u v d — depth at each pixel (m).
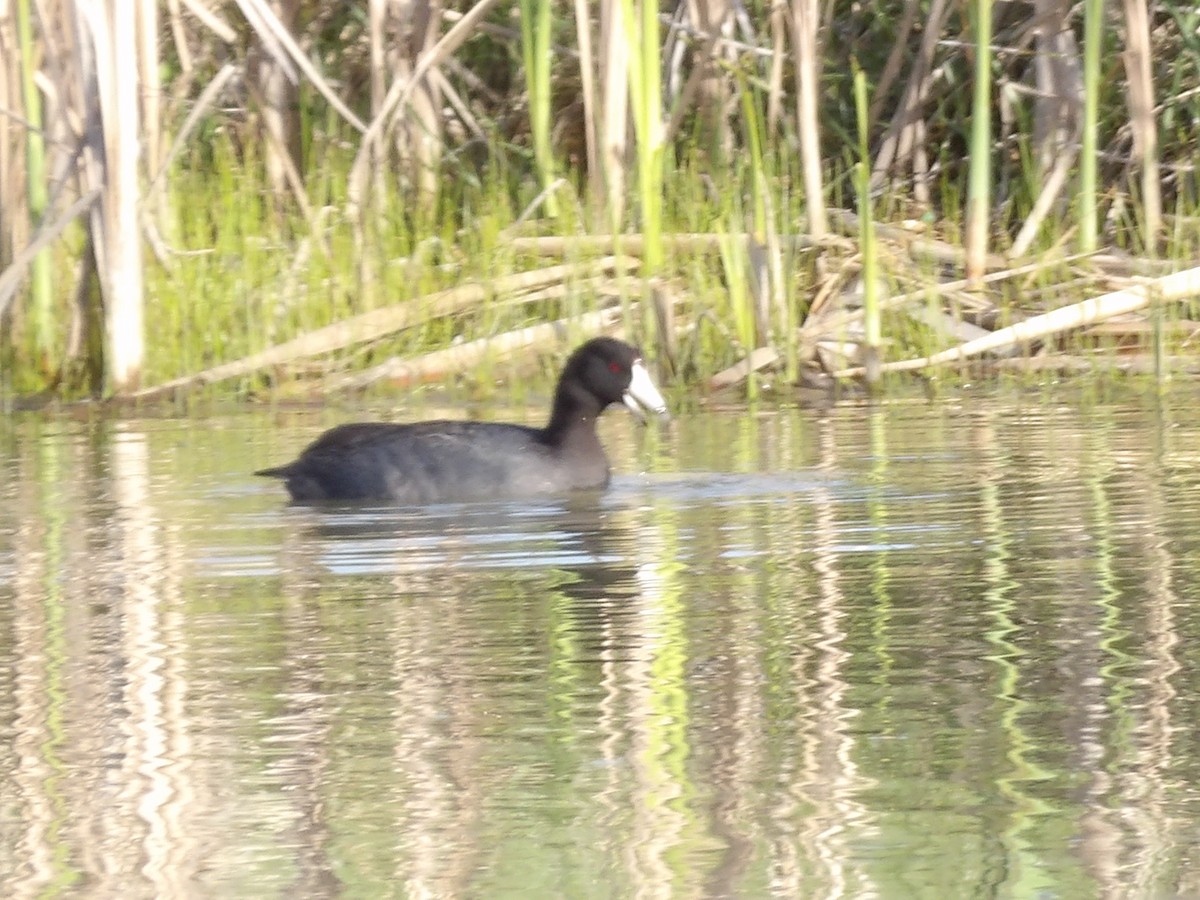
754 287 37.94
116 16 36.09
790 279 38.00
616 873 11.70
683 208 40.53
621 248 37.53
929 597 18.72
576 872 11.73
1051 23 41.50
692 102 43.41
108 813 12.97
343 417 34.28
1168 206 44.25
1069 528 21.97
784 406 34.75
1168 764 13.46
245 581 20.25
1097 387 35.44
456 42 39.19
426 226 41.16
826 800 12.91
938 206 44.78
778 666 16.25
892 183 43.34
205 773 13.73
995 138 46.00
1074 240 40.88
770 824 12.47
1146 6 41.44
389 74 43.28
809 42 39.56
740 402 35.59
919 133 43.22
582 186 44.69
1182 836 12.10
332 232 39.97
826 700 15.20
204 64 44.19
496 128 43.62
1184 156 43.62
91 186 37.12
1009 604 18.30
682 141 43.16
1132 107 40.41
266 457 29.28
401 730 14.62
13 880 11.84
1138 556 20.30
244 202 40.38
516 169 45.16
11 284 34.69
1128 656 16.28
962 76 44.91
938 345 37.78
